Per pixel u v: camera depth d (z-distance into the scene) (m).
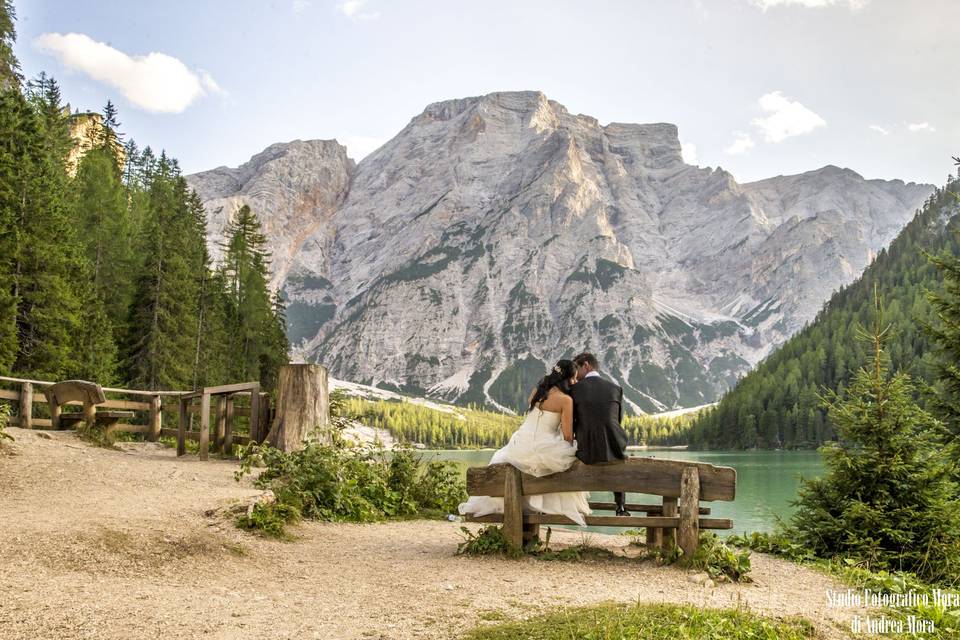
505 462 8.52
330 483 11.04
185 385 52.44
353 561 7.96
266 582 6.75
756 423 137.38
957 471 10.48
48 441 14.98
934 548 9.53
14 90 44.00
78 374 43.12
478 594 6.51
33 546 6.62
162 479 11.64
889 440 10.55
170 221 59.28
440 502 12.86
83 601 5.43
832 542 10.60
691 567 7.79
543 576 7.32
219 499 9.84
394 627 5.38
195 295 61.69
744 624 5.54
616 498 8.95
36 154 44.00
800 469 64.00
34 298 36.38
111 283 55.84
